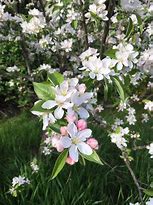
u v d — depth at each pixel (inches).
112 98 15.1
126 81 13.2
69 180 19.5
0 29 20.5
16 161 21.9
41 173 20.0
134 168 21.4
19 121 32.7
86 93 10.7
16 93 35.3
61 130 10.3
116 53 12.7
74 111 10.5
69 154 10.1
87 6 17.6
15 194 18.6
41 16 19.6
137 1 16.4
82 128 10.2
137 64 14.9
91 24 20.4
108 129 14.1
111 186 20.5
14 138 24.9
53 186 19.2
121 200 19.7
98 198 19.5
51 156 21.9
